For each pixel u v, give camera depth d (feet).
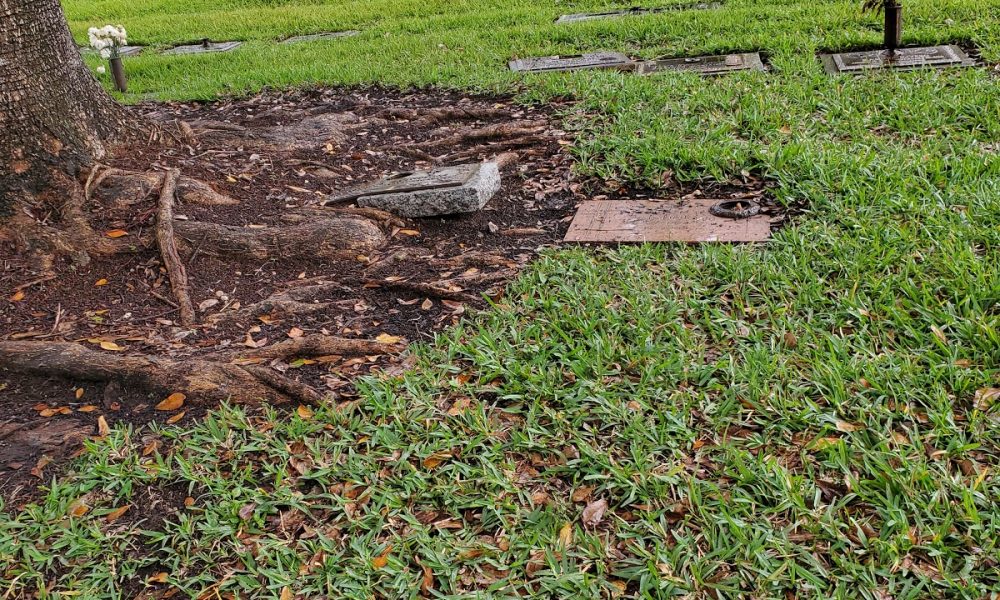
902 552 9.75
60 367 14.07
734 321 14.20
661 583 9.74
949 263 14.70
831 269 15.48
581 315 14.79
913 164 18.86
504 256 17.58
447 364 13.92
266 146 23.58
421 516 11.19
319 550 10.74
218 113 29.53
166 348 14.85
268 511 11.41
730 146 20.90
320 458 12.15
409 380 13.52
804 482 10.87
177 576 10.62
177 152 21.08
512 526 10.81
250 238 17.81
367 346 14.56
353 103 29.25
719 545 10.16
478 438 12.22
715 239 17.16
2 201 17.49
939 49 27.43
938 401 11.72
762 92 24.88
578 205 19.79
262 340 15.17
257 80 32.73
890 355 12.84
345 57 35.45
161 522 11.44
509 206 20.15
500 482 11.37
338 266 17.71
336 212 19.29
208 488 11.90
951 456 11.02
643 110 24.54
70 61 19.22
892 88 24.13
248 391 13.55
